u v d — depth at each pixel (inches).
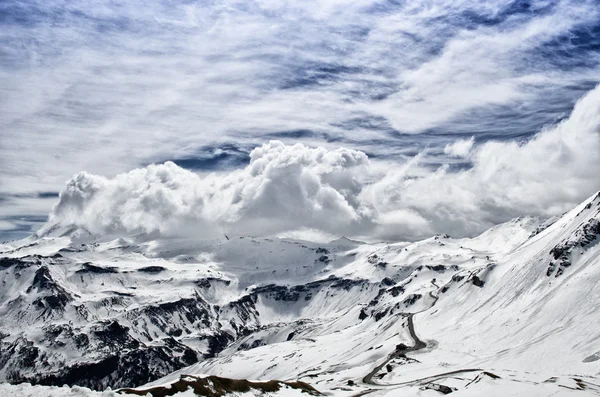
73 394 3636.8
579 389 5305.1
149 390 4298.7
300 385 5821.9
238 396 4827.8
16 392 3523.6
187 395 4448.8
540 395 4884.4
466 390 5590.6
